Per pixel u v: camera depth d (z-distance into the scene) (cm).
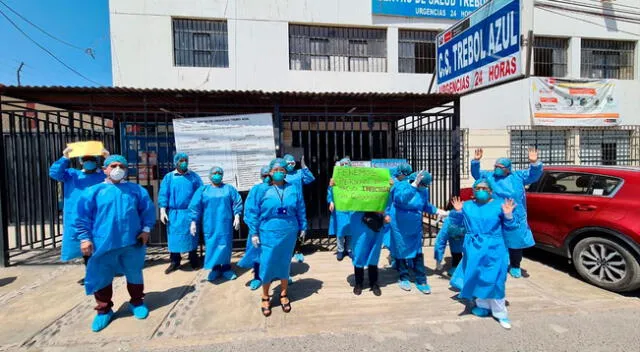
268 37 796
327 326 289
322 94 486
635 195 347
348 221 462
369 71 855
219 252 387
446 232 379
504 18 505
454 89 642
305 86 812
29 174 524
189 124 484
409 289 362
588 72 936
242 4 786
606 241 357
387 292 360
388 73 845
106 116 640
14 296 354
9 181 680
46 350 255
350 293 358
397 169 362
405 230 351
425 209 367
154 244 533
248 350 254
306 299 343
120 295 354
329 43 839
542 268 434
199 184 436
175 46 777
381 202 335
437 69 699
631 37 936
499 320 290
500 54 514
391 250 367
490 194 290
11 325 292
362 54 852
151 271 430
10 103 468
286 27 802
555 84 891
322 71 820
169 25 760
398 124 809
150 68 755
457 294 354
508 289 366
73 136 518
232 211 406
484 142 870
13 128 484
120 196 284
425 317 304
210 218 388
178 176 420
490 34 536
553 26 898
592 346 256
